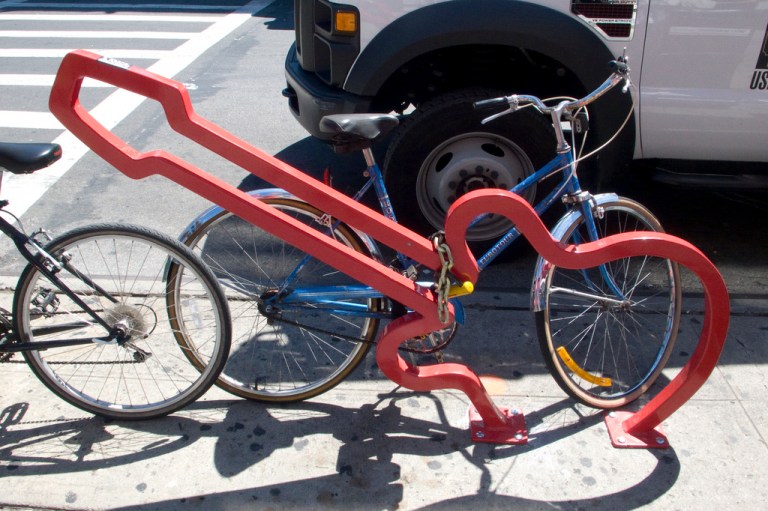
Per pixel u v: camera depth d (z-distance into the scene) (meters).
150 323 3.45
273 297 2.92
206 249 4.11
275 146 5.63
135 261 4.03
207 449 2.80
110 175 5.17
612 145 3.77
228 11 10.85
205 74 7.62
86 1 11.65
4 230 2.63
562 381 2.93
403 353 3.33
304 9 3.92
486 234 3.91
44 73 7.55
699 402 3.07
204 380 2.88
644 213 2.97
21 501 2.56
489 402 2.79
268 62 8.08
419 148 3.73
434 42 3.58
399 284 2.47
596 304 3.24
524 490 2.64
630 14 3.46
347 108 3.79
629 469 2.73
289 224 2.40
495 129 3.66
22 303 2.73
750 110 3.61
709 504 2.58
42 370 2.84
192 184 2.36
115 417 2.92
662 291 3.81
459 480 2.68
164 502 2.57
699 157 3.83
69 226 4.46
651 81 3.60
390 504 2.58
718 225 4.45
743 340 3.44
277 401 3.03
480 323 3.56
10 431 2.86
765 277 3.94
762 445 2.84
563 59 3.55
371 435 2.88
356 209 2.43
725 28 3.46
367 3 3.57
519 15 3.48
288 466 2.73
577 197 2.84
